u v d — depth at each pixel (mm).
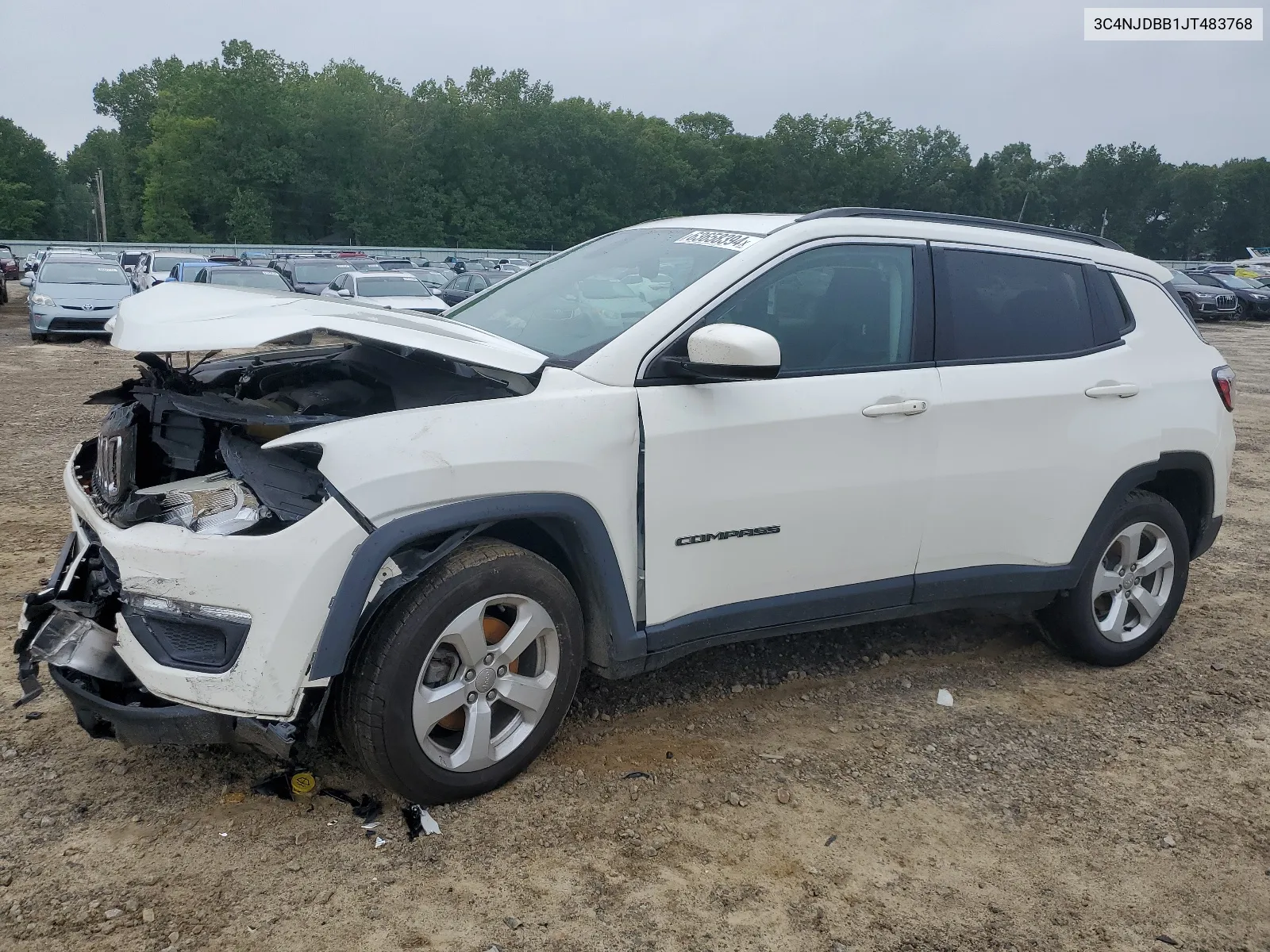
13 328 21047
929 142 99188
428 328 3260
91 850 2738
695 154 86938
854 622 3754
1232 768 3592
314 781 3029
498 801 3066
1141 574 4426
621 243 4109
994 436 3809
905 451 3609
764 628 3525
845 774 3383
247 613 2621
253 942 2418
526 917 2564
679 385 3219
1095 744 3715
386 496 2693
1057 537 4062
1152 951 2611
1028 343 3977
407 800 2938
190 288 3506
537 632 3059
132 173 97625
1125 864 2980
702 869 2809
